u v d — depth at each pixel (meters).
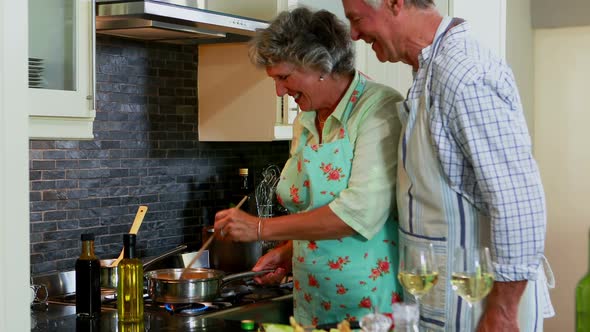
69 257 3.11
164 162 3.53
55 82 2.54
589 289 1.38
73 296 2.97
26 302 1.81
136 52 3.38
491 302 1.94
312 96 2.33
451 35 2.04
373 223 2.21
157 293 2.73
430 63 2.02
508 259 1.88
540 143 4.64
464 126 1.90
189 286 2.70
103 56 3.22
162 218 3.52
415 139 2.04
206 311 2.67
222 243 3.50
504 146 1.88
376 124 2.23
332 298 2.33
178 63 3.59
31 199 2.96
